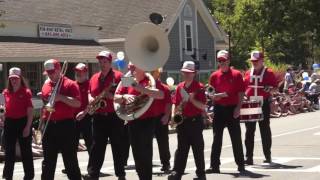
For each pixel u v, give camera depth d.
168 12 38.59
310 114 29.05
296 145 16.05
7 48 27.55
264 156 13.52
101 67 10.57
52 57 28.70
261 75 12.36
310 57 71.88
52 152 9.37
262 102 12.31
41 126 9.52
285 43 62.97
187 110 10.27
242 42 56.78
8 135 11.03
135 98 8.68
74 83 9.41
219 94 11.34
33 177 11.26
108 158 15.00
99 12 39.12
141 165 8.80
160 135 12.09
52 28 31.52
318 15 47.72
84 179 10.67
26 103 10.89
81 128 12.08
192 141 10.34
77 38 33.16
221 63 11.35
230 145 16.78
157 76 10.20
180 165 10.41
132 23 37.78
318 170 11.77
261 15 49.97
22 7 34.53
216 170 11.66
